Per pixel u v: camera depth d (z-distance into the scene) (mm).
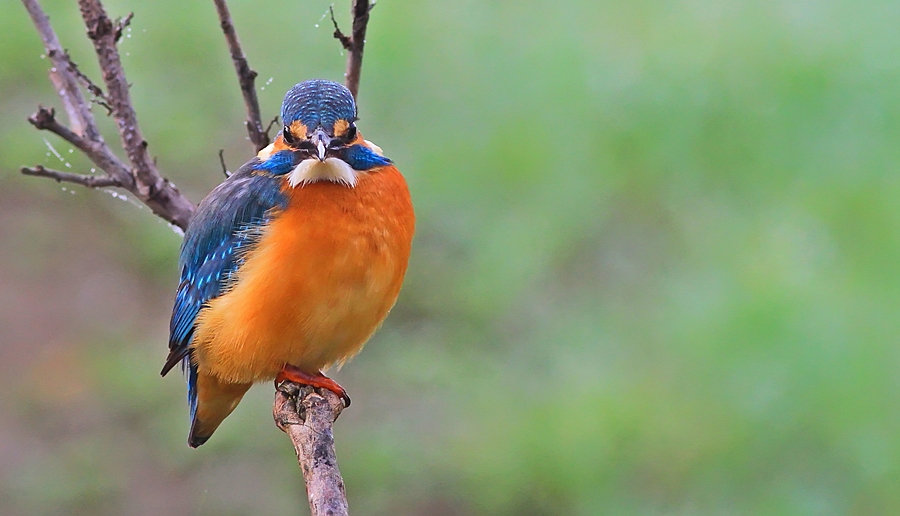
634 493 10898
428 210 13945
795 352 11945
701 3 15719
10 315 12398
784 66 14812
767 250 13203
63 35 15344
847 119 14461
